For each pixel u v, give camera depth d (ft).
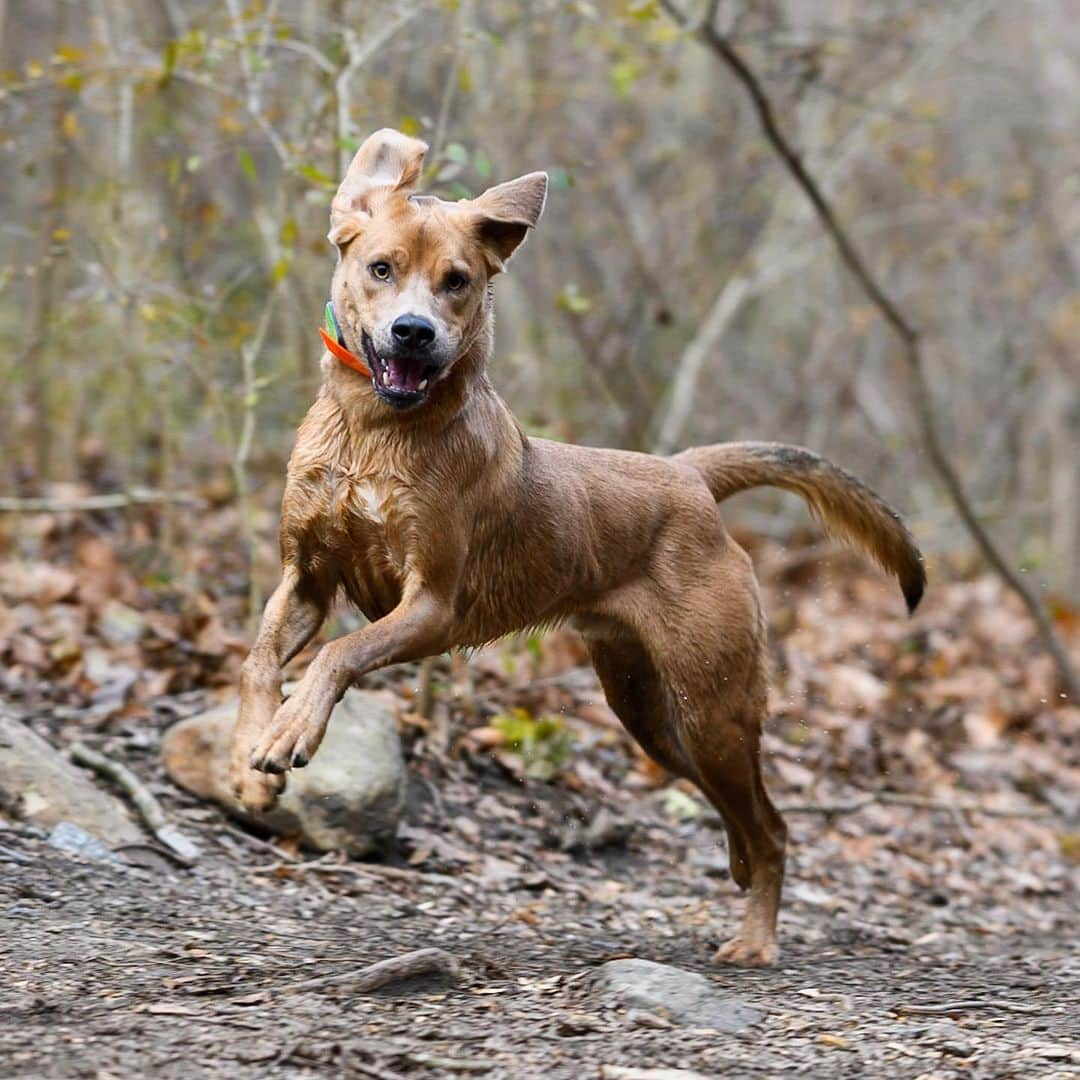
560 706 43.52
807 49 62.44
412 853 33.50
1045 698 56.54
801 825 41.55
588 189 71.97
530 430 43.37
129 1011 21.24
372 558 26.14
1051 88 87.61
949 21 74.33
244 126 46.24
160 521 53.06
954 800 45.55
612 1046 21.20
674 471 30.25
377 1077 19.44
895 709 51.98
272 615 26.07
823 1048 21.89
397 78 52.13
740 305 86.12
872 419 90.02
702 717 29.53
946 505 86.58
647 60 63.57
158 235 48.24
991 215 86.53
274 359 56.24
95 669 38.96
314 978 23.65
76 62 47.91
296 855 31.96
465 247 25.55
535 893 33.30
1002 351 90.53
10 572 45.83
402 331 24.29
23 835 28.96
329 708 24.17
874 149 80.02
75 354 59.88
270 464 59.06
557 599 28.76
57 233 44.60
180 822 31.71
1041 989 27.30
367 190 26.30
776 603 62.54
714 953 29.68
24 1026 20.40
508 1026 21.79
